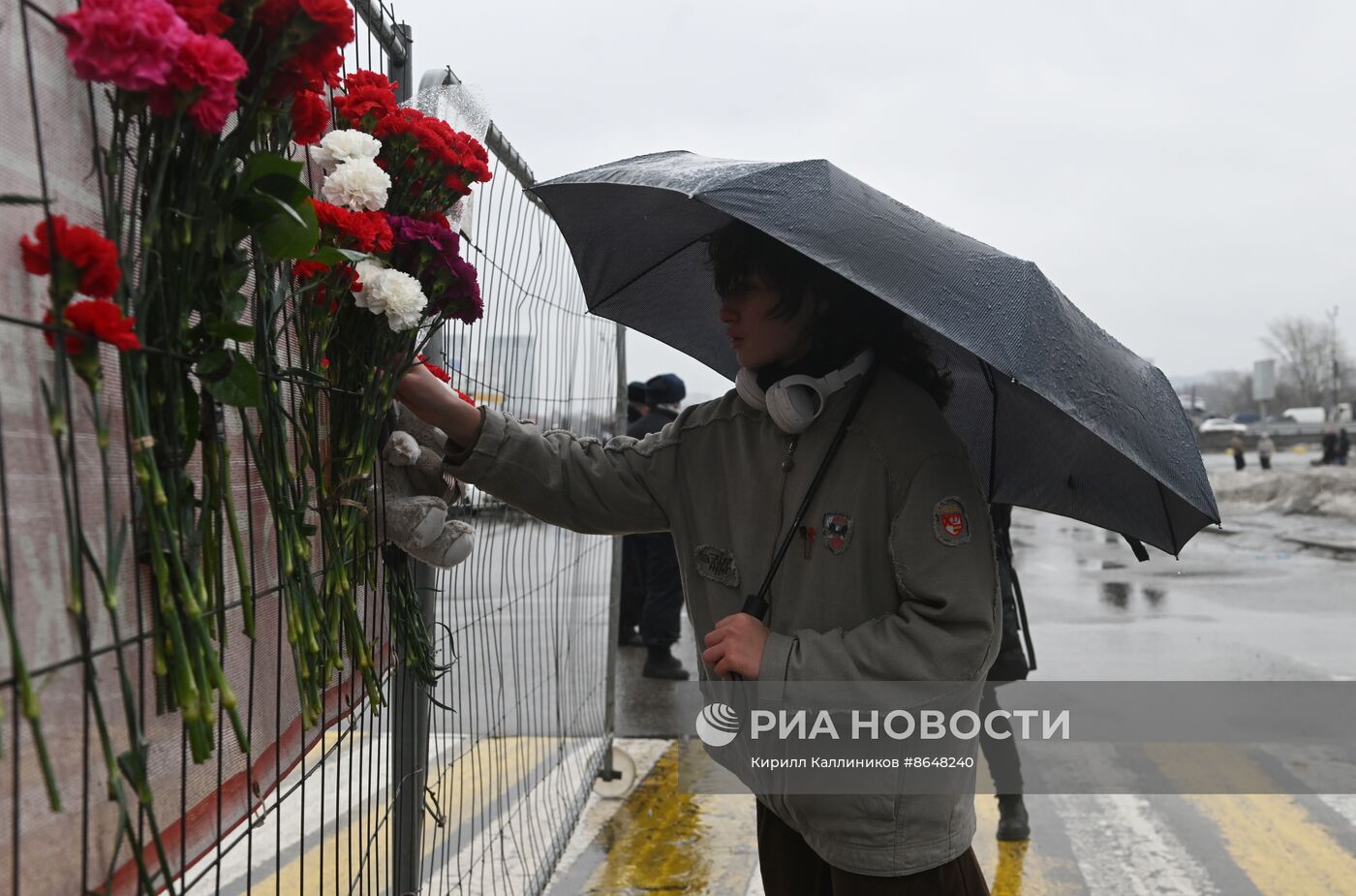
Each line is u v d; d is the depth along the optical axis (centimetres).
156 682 116
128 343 97
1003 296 180
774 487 198
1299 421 8188
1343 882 363
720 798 441
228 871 299
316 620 140
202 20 109
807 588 191
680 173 192
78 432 106
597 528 219
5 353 95
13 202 92
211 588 120
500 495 210
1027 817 404
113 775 101
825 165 188
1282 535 1825
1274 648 764
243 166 123
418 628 192
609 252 244
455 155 169
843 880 187
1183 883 362
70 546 99
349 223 145
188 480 114
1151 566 1373
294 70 120
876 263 174
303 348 149
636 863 372
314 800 342
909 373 209
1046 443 229
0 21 97
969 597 182
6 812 93
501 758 314
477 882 314
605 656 495
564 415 377
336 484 159
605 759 455
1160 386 209
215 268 118
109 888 102
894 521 187
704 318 262
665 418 700
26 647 97
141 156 109
